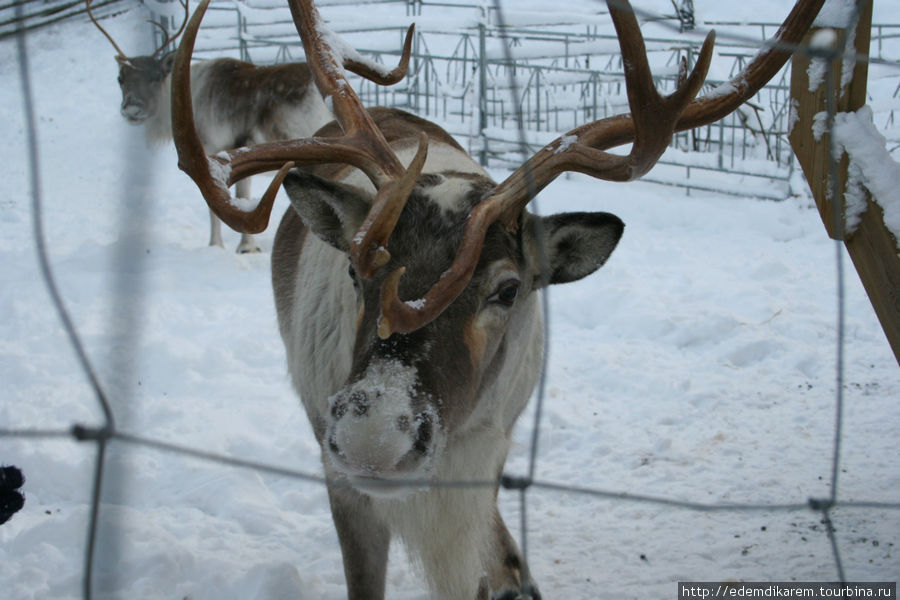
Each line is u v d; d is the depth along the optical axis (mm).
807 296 7734
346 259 3301
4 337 6855
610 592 3752
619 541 4207
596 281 8281
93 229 10164
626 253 9344
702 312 7270
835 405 5633
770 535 4160
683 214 10672
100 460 2236
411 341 2676
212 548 4215
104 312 7254
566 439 5402
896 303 3262
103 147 13914
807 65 3398
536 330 3756
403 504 3340
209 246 9539
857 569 3787
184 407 5703
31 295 7652
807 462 4906
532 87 14367
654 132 2889
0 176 12633
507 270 2914
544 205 10969
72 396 5660
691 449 5176
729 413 5625
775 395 5859
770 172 11461
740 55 12992
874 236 3285
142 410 5594
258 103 10227
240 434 5348
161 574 3809
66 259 8773
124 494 4684
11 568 3877
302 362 3586
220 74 10453
